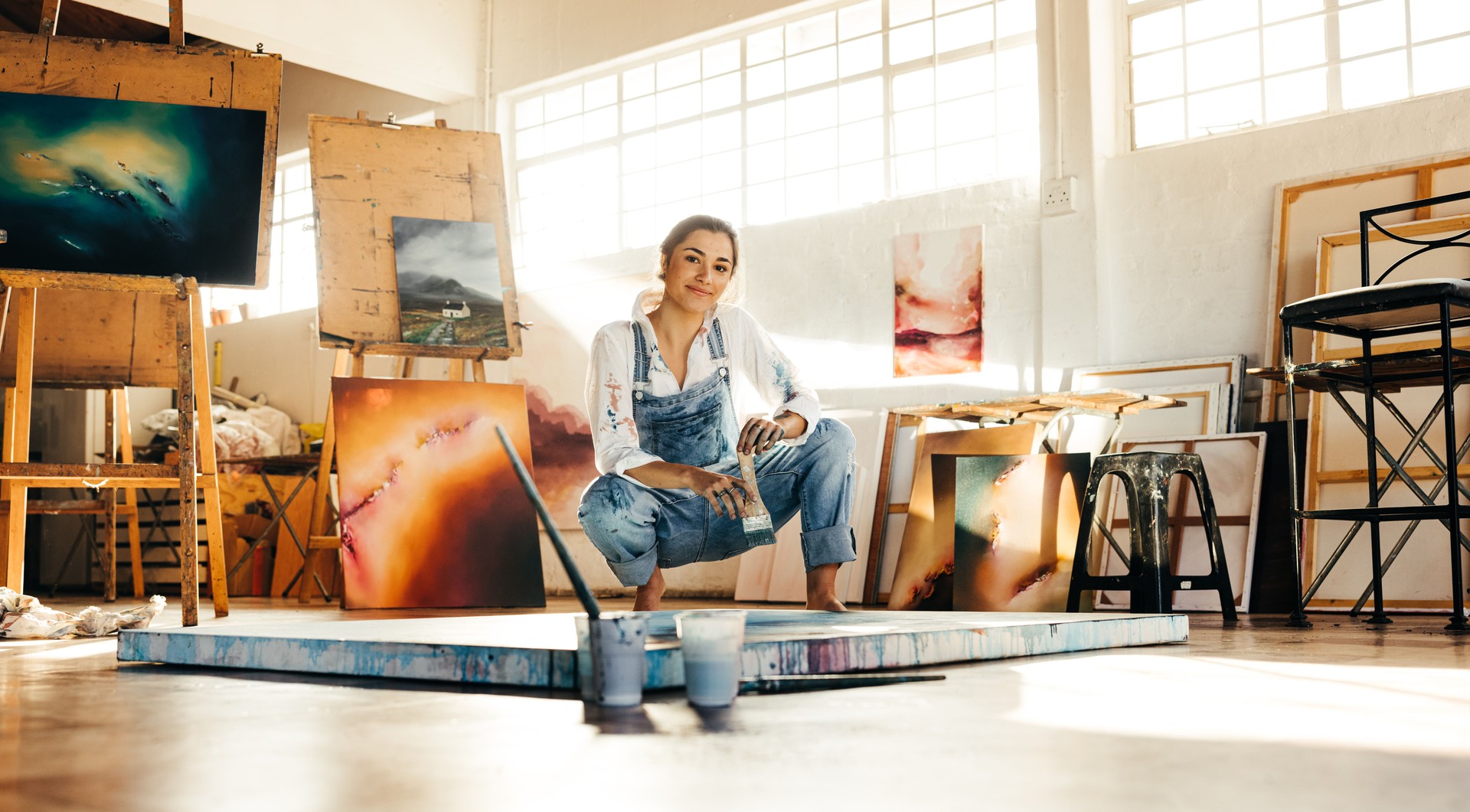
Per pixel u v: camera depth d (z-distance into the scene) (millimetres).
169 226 3668
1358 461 4297
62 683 1699
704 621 1268
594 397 2869
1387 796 770
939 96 5969
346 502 4527
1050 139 5395
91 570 8422
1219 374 4863
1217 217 5055
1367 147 4734
